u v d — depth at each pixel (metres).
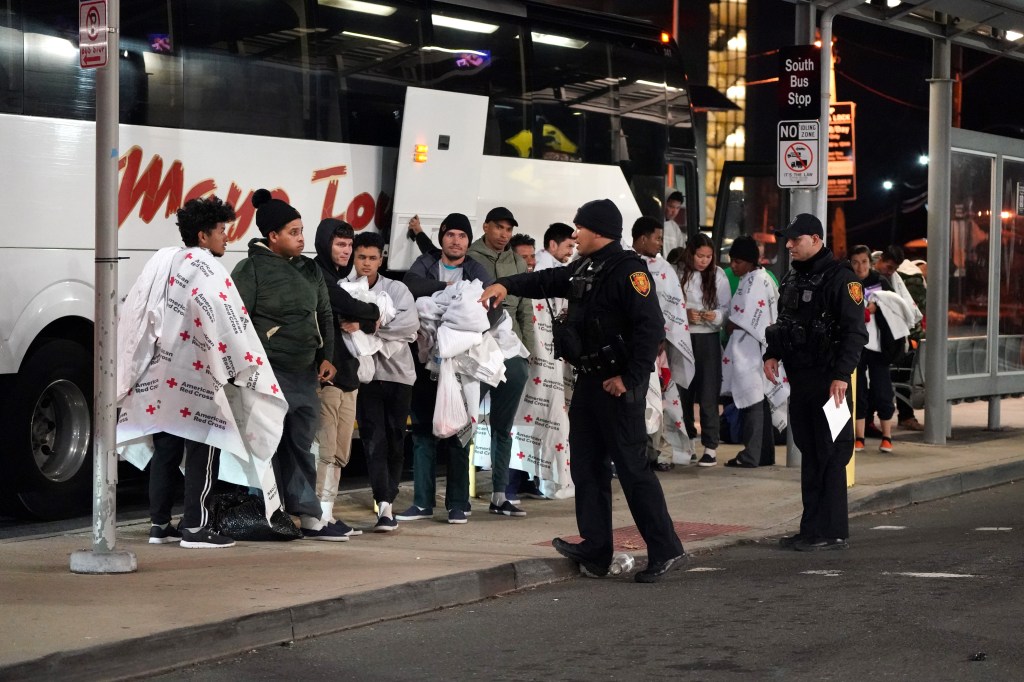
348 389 8.98
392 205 11.79
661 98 14.69
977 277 15.48
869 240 32.59
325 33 11.31
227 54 10.60
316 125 11.22
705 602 7.50
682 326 12.37
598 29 13.95
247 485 8.84
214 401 8.30
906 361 16.22
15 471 9.75
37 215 9.43
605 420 8.00
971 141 14.99
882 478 11.99
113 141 7.38
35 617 6.43
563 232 10.91
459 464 9.66
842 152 15.16
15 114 9.33
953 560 8.70
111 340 7.50
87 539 8.69
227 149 10.57
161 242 10.13
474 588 7.64
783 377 12.67
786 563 8.70
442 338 9.38
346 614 6.92
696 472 12.46
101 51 7.36
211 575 7.53
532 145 13.13
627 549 8.81
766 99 30.03
